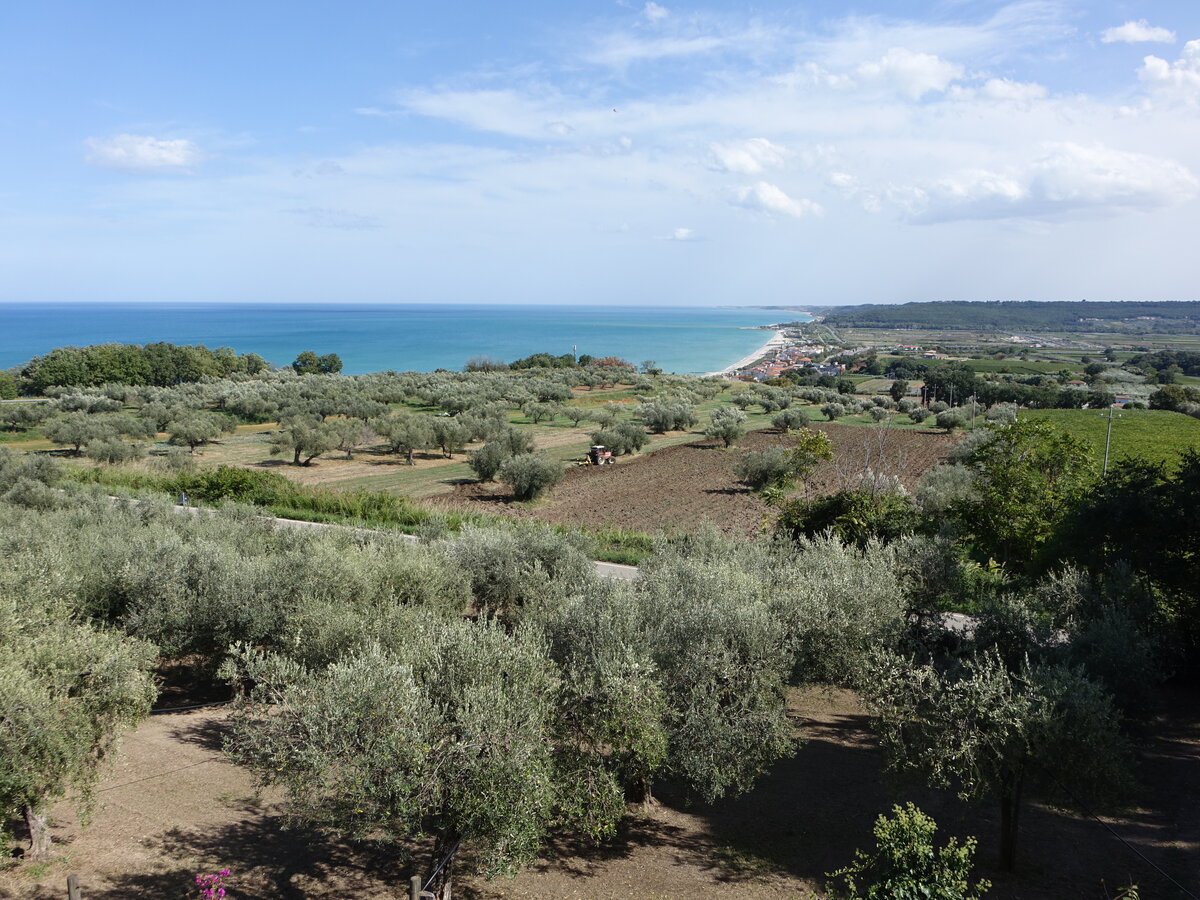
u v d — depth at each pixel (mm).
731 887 12461
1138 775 15852
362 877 12305
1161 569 20297
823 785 16156
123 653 12641
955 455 59625
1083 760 11516
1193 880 12406
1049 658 14477
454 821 10375
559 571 23125
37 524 28562
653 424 87688
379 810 10047
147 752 16344
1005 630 15367
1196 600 20109
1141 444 63688
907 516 31547
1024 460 29562
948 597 22250
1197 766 16234
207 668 20922
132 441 74125
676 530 40438
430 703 11031
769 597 17172
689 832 14273
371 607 18844
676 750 13117
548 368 166375
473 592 23797
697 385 134625
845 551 23547
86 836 12969
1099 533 21672
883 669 13945
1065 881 12531
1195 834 13766
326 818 10016
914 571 21125
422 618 15547
